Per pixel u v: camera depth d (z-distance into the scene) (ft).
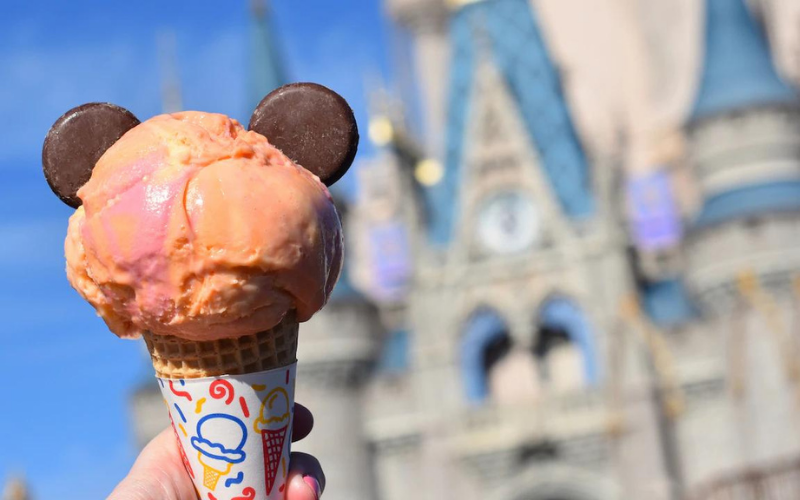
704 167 160.35
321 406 155.74
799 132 158.51
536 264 155.63
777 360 148.25
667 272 163.73
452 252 159.02
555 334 156.25
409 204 162.71
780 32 184.03
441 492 153.07
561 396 150.82
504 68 162.30
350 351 156.97
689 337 152.25
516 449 150.20
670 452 149.18
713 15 165.37
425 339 157.79
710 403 150.51
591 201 156.35
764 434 146.61
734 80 160.76
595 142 205.16
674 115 201.16
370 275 193.26
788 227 151.64
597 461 148.87
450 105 163.53
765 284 150.61
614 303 152.56
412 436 155.63
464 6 164.55
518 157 158.71
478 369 155.43
